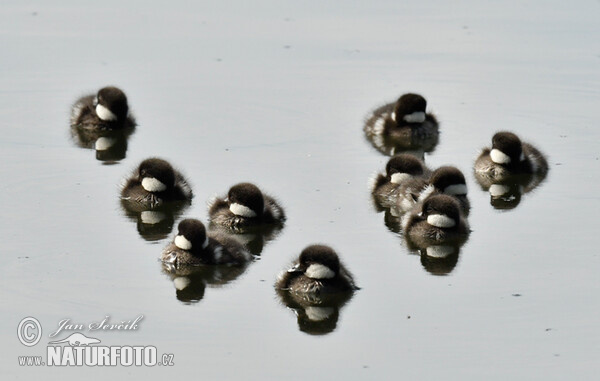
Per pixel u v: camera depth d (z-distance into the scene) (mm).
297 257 18609
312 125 26703
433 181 21750
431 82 29625
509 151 23812
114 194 22234
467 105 28219
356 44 32188
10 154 24531
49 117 27219
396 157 22828
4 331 16172
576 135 26047
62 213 21062
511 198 22516
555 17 34469
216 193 21922
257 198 20547
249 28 33406
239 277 18297
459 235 20188
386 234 20328
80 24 33594
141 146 25250
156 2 35906
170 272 18375
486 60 31047
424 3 36031
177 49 31609
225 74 30016
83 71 29969
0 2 35781
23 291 17453
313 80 29688
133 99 28266
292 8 35406
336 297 17484
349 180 23188
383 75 30047
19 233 19922
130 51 31422
